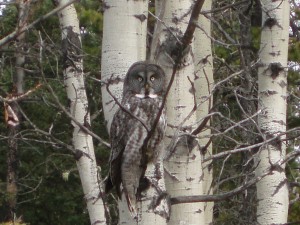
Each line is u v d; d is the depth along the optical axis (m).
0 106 27.30
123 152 11.20
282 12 15.07
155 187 10.98
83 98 15.30
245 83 18.66
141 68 11.45
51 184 31.22
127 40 11.47
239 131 20.09
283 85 14.98
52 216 31.75
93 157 15.18
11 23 26.25
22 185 29.62
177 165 12.62
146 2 11.67
